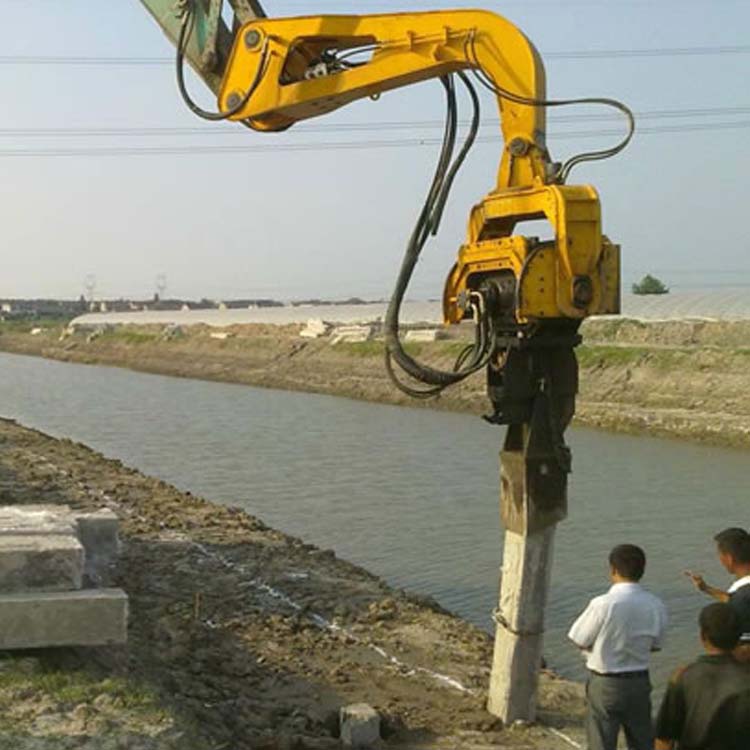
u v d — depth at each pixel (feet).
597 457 106.73
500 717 30.86
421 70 29.60
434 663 37.19
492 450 113.39
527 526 29.53
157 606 41.91
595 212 27.14
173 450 117.39
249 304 651.66
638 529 70.95
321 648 38.42
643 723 23.32
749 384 132.26
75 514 33.83
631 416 131.13
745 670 17.71
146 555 52.42
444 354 187.11
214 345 282.36
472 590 55.77
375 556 64.03
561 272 27.22
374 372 201.36
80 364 307.99
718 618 17.83
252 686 33.60
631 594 23.35
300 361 232.94
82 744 22.54
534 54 28.71
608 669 23.17
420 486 90.27
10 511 33.88
